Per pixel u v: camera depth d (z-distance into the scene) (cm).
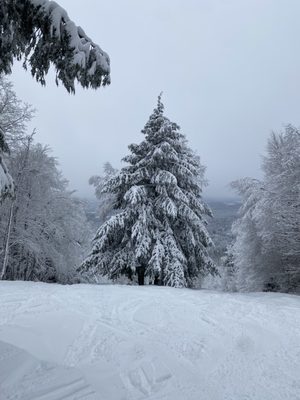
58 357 428
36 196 1827
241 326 606
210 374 397
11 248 1788
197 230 1619
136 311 713
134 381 368
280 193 1531
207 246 1739
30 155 1806
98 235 1531
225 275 3078
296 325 615
